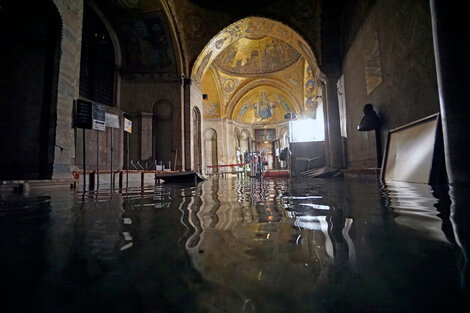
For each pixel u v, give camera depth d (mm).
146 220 1598
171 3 12859
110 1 12172
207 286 663
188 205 2301
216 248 990
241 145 31625
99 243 1090
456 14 2918
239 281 690
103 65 13102
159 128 14281
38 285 688
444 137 3107
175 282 691
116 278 725
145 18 12953
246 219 1564
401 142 4984
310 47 12109
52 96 5805
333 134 11047
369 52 7566
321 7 11125
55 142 5695
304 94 25609
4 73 5805
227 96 27172
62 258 907
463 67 2873
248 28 14914
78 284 690
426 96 4645
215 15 13750
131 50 13977
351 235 1134
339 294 605
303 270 758
